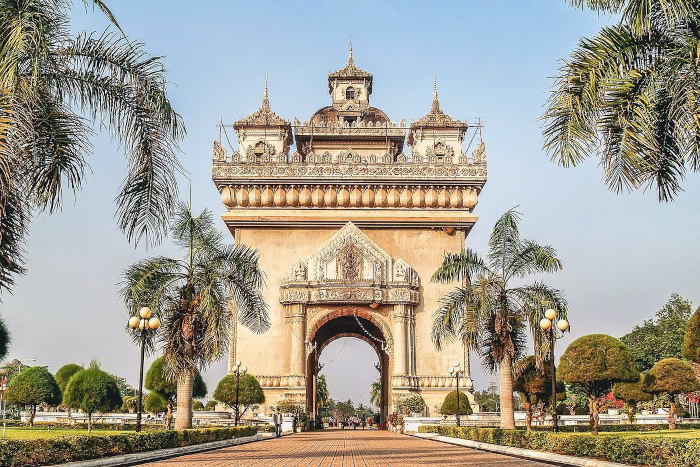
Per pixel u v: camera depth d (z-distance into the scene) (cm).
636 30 1252
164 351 2417
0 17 1112
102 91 1316
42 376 3919
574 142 1253
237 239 4641
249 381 4038
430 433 3600
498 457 2044
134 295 2403
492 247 2706
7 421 4362
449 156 4719
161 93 1323
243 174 4634
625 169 1241
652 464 1435
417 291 4547
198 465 1742
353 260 4519
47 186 1226
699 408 5538
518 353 2656
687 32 1273
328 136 5384
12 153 1023
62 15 1270
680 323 5722
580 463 1661
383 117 5809
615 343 3002
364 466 1731
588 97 1240
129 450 1878
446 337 2872
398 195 4666
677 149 1267
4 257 1148
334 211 4669
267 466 1731
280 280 4569
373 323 4653
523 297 2641
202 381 4191
